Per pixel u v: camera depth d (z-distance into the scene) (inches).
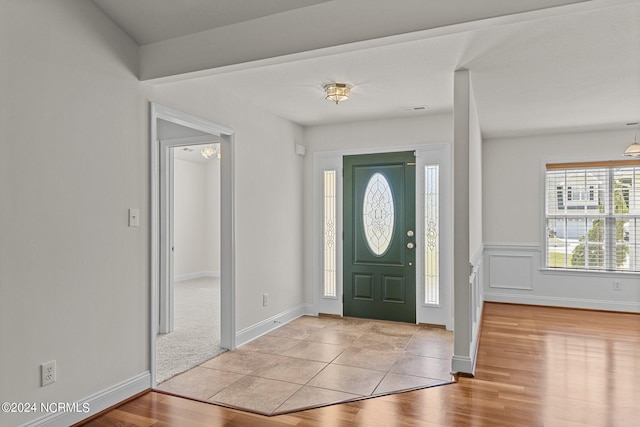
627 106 166.1
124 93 111.9
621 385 120.6
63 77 95.7
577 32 100.6
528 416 101.9
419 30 88.0
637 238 211.5
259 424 99.0
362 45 95.1
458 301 128.9
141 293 117.1
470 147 132.4
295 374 131.0
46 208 91.7
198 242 348.8
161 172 177.9
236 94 157.0
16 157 85.8
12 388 84.7
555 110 172.6
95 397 102.8
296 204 206.7
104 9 105.0
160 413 104.8
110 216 107.3
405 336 173.3
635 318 199.0
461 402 109.8
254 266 170.6
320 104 170.6
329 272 211.5
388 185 200.4
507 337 168.7
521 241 229.5
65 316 95.7
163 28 110.0
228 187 155.3
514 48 110.7
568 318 199.5
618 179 214.2
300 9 98.8
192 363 140.9
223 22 106.0
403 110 180.1
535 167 226.2
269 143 182.1
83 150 100.3
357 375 129.8
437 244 189.9
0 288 82.8
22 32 87.3
